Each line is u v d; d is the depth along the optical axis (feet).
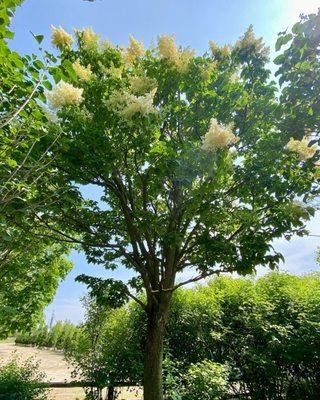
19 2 8.42
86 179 18.24
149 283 19.02
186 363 24.08
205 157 15.05
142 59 20.80
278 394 23.41
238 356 25.38
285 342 23.48
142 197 21.35
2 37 8.45
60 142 13.34
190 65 18.88
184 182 15.38
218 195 16.75
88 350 24.61
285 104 11.57
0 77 9.27
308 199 15.93
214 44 21.72
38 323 30.66
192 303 26.84
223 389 20.35
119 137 16.39
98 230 20.65
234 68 21.57
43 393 23.67
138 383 23.20
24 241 17.89
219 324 25.63
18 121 10.57
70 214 19.20
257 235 16.22
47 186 16.75
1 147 9.93
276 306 26.25
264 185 16.58
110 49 20.31
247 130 18.86
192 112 19.07
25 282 28.07
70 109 15.52
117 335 24.97
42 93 9.95
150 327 18.49
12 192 10.74
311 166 14.58
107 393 23.62
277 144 16.38
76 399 26.32
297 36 10.53
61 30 19.45
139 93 16.90
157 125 16.52
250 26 20.10
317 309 24.44
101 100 17.62
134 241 19.58
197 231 19.53
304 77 11.00
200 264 16.79
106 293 19.66
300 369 24.04
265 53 20.24
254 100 19.07
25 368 26.21
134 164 19.81
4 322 26.27
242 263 15.52
